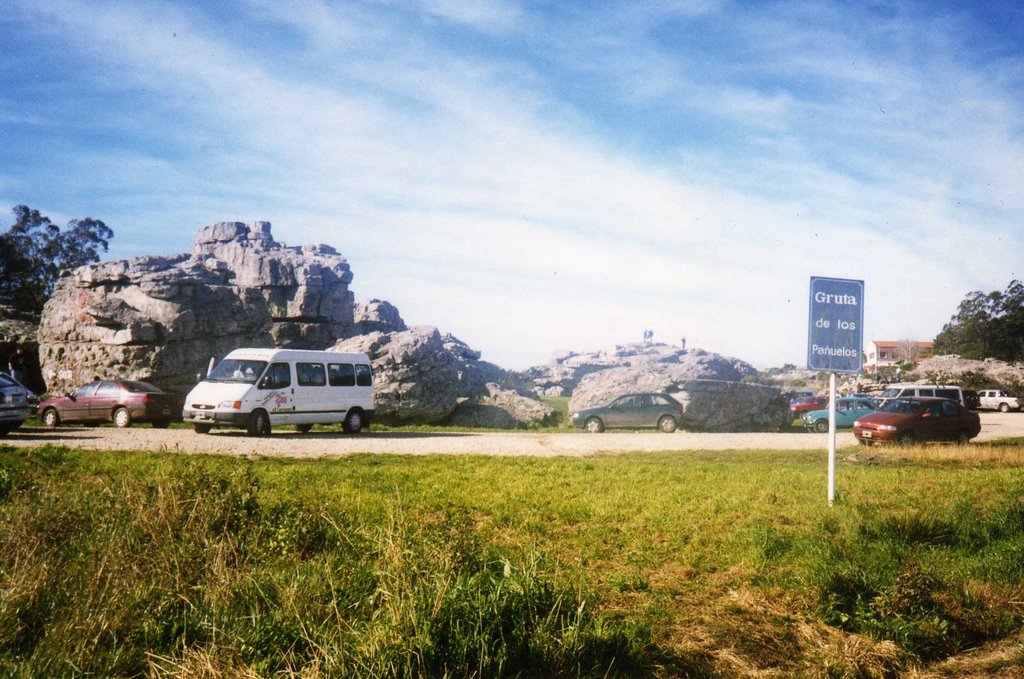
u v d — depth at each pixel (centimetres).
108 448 1571
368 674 419
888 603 615
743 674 502
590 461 1564
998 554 757
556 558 720
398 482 1184
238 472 901
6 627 462
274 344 3984
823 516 905
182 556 586
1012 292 8838
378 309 7081
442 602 479
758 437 2448
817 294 1085
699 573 714
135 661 450
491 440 2117
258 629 470
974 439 2431
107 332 3250
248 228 8638
